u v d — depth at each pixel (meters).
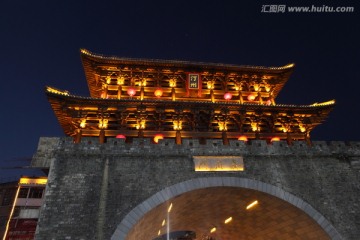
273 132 33.12
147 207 20.25
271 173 23.22
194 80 36.12
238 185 22.20
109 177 21.14
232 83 38.12
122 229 19.22
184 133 30.86
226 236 35.75
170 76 36.25
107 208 19.89
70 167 21.23
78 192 20.30
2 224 36.59
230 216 29.16
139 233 23.47
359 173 24.45
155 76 36.06
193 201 24.09
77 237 18.72
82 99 28.72
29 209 37.31
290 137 33.19
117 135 29.84
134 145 22.80
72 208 19.66
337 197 23.06
